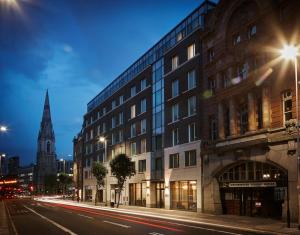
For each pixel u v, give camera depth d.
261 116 34.06
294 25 30.56
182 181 47.12
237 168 37.28
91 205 66.00
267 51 33.12
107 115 78.62
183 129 47.41
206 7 45.09
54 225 28.86
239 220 31.16
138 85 63.53
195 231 23.58
